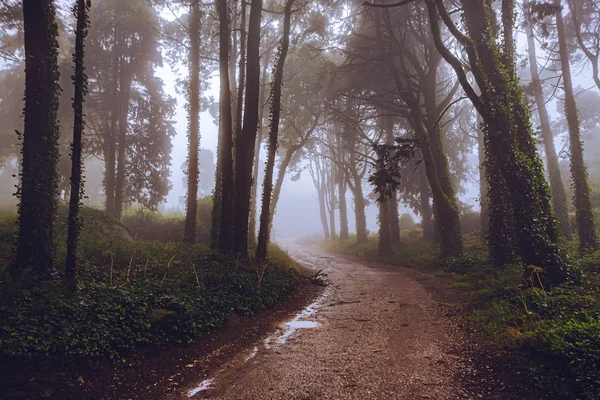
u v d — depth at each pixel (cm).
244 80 1783
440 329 808
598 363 495
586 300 775
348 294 1366
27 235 872
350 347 726
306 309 1152
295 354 703
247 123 1505
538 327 654
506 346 636
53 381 517
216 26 2467
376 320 935
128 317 703
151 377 601
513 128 1084
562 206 2348
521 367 552
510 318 767
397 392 509
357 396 503
